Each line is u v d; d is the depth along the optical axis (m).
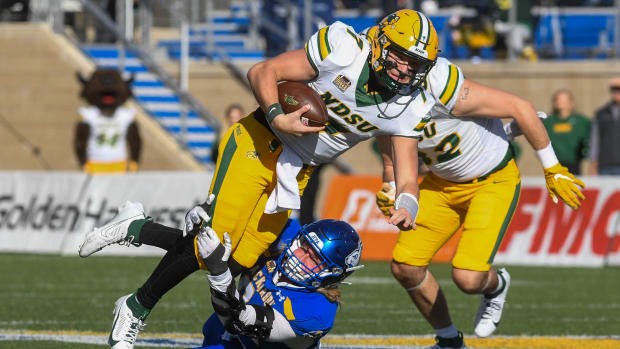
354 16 58.84
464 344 21.48
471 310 28.23
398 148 17.14
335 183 44.12
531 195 42.00
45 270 37.69
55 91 58.34
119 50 58.25
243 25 60.50
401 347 21.22
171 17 60.78
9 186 46.47
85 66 58.12
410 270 20.69
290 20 57.69
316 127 16.14
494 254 20.61
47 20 61.69
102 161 47.59
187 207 43.34
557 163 20.09
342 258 15.23
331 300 15.44
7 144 58.94
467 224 20.70
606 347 21.70
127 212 17.67
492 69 57.16
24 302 28.53
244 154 17.30
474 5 58.66
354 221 43.59
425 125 18.25
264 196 17.59
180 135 57.88
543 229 41.72
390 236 42.97
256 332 15.11
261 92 16.48
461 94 19.27
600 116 43.12
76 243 44.69
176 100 58.25
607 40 61.06
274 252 18.11
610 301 30.42
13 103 58.91
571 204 20.06
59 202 45.38
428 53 16.16
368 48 16.62
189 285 33.91
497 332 24.11
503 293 21.39
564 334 23.77
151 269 38.31
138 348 20.64
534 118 19.66
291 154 17.39
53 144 58.44
